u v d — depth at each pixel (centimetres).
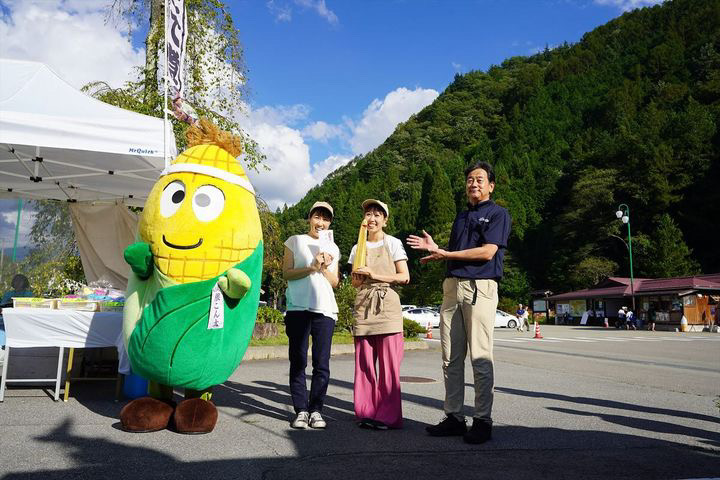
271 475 274
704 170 5516
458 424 382
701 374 884
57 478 259
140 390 483
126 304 364
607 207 5822
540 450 341
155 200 354
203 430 361
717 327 3120
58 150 612
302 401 402
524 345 1655
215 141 384
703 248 5444
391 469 292
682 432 409
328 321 411
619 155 6444
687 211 5503
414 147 13025
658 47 10231
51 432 354
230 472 277
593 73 11912
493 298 377
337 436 370
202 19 1109
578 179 6744
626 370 922
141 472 272
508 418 452
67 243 909
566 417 462
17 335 456
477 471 292
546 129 10550
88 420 395
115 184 748
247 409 462
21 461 286
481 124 13738
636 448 352
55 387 513
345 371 788
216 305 344
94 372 579
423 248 383
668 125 6475
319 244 426
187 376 351
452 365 387
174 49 616
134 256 343
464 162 11012
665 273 4781
